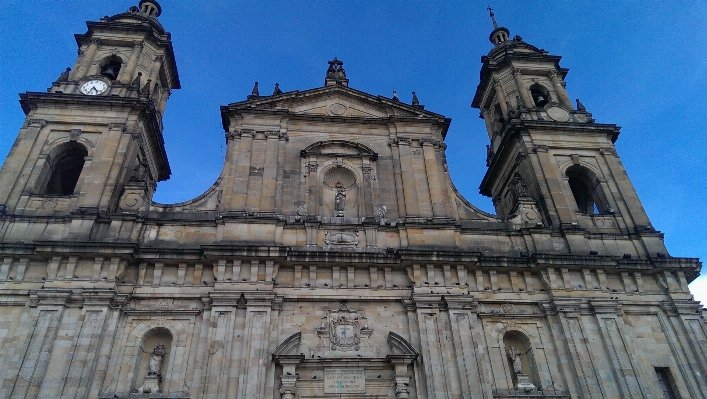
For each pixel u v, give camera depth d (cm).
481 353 2702
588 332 2834
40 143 3197
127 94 3503
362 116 3569
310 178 3225
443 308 2792
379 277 2895
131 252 2705
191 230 2939
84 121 3303
